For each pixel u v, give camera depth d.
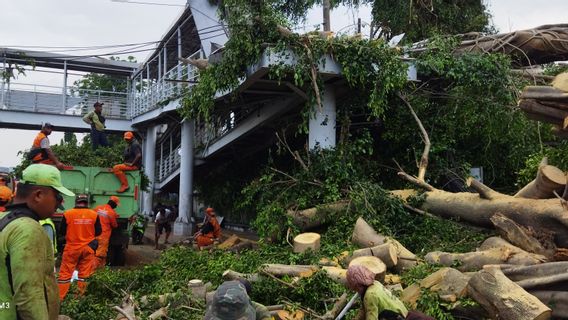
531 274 5.19
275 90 12.42
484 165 11.49
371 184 9.16
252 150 18.23
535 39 10.98
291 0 14.48
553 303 4.89
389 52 9.99
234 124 16.86
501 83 10.34
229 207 19.97
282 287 5.70
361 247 7.48
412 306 5.14
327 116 10.54
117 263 10.70
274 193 9.74
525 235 6.36
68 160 11.16
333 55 10.00
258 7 9.90
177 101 17.55
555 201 6.55
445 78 11.01
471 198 7.83
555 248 6.25
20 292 2.40
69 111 24.14
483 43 11.42
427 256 6.51
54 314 2.69
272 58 9.88
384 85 9.70
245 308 2.65
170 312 5.37
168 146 26.84
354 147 9.97
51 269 2.67
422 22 15.09
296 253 7.45
